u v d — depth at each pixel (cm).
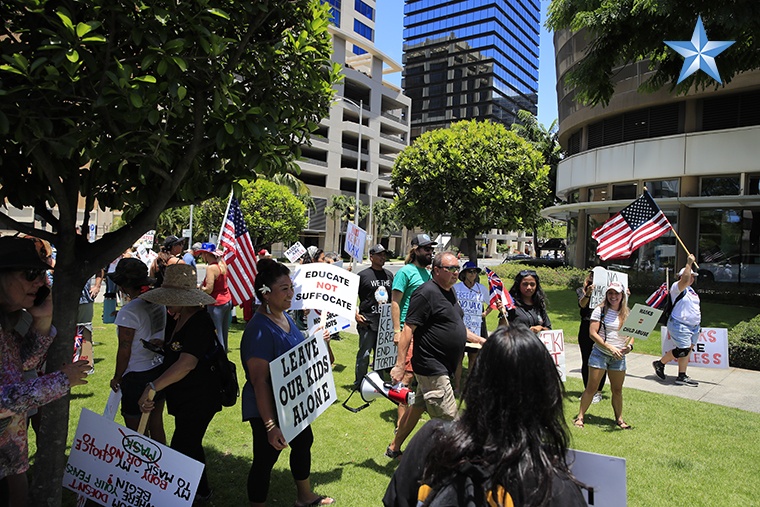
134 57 273
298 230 4822
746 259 1884
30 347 312
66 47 234
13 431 298
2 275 277
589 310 704
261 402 342
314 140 6125
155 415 416
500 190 2052
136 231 318
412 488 176
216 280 779
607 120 2330
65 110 271
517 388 153
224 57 320
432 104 11425
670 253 2045
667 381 868
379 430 568
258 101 349
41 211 332
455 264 450
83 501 331
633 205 916
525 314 648
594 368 603
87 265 313
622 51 1452
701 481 468
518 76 11712
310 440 385
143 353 396
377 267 712
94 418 335
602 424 625
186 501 319
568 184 2545
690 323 841
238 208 685
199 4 271
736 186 1878
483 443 153
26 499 339
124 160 283
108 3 249
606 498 198
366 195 6956
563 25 1559
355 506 394
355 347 1019
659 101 2023
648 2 1159
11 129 256
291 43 348
